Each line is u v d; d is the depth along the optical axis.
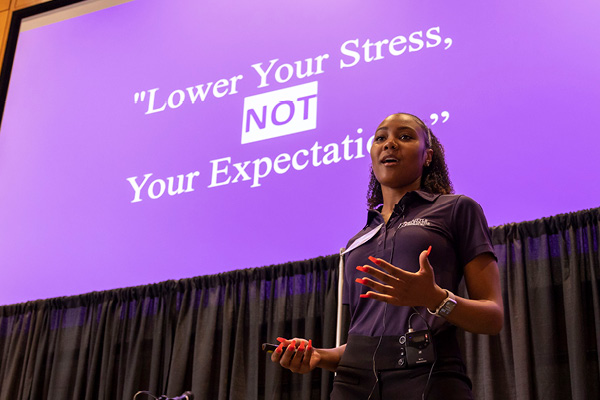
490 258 1.41
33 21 4.11
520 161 2.60
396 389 1.29
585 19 2.70
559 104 2.61
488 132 2.70
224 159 3.24
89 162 3.55
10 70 4.00
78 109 3.71
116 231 3.33
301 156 3.06
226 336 2.88
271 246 2.97
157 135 3.45
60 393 3.12
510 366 2.34
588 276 2.34
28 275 3.43
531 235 2.46
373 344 1.36
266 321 2.87
